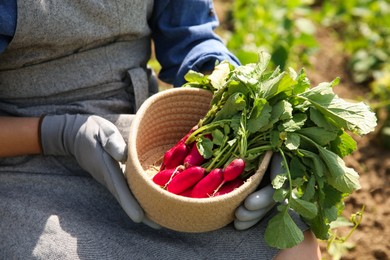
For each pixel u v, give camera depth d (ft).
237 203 4.40
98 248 4.58
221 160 4.60
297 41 9.31
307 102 4.64
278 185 4.38
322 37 10.77
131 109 5.60
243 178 4.60
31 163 5.17
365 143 8.52
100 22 4.97
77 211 4.88
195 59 5.46
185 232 4.85
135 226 4.96
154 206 4.36
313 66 9.98
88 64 5.19
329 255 6.70
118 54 5.35
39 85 5.12
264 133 4.59
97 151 4.78
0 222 4.81
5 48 4.65
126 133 5.15
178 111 5.05
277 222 4.50
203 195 4.43
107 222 4.88
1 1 4.50
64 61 5.08
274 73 4.72
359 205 7.50
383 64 9.86
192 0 5.61
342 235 7.06
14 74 5.04
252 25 9.92
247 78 4.62
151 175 4.91
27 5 4.53
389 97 9.16
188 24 5.70
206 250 4.72
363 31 10.71
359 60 9.89
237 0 10.37
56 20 4.71
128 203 4.61
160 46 5.87
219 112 4.68
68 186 5.10
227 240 4.74
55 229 4.63
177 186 4.46
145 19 5.36
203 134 4.71
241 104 4.57
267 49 9.20
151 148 5.14
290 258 4.72
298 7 10.21
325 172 4.56
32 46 4.84
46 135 4.98
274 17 9.88
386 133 8.44
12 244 4.66
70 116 5.04
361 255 6.88
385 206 7.54
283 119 4.51
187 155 4.68
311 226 4.83
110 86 5.38
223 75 4.95
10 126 4.96
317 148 4.59
